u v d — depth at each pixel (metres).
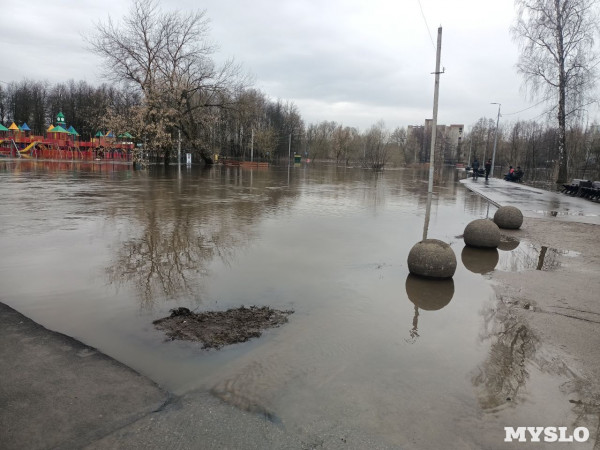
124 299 5.89
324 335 4.96
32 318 5.15
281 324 5.23
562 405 3.71
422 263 7.45
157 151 40.12
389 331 5.17
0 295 5.89
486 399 3.76
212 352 4.43
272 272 7.43
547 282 7.54
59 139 55.78
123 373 3.87
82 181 23.92
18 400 3.35
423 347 4.76
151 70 36.09
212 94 40.53
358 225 12.63
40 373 3.78
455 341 4.95
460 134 123.38
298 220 13.09
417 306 6.11
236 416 3.33
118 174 30.47
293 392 3.73
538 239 11.84
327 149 94.50
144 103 35.69
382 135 85.81
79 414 3.22
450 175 53.31
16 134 56.59
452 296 6.61
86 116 71.56
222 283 6.72
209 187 23.03
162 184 23.80
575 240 11.70
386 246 9.89
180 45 36.97
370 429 3.26
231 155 66.31
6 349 4.21
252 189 23.00
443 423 3.38
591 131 53.38
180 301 5.89
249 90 62.22
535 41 29.64
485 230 10.29
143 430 3.09
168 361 4.21
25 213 12.52
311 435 3.14
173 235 10.16
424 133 112.00
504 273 8.17
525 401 3.75
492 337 5.09
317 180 32.94
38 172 30.08
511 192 27.22
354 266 8.05
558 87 29.50
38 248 8.50
